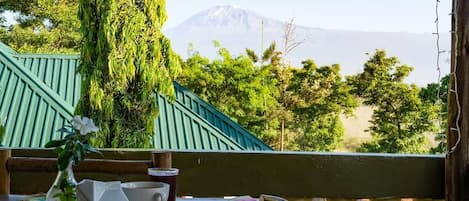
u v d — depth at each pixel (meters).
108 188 1.36
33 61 7.90
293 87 11.27
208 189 2.28
